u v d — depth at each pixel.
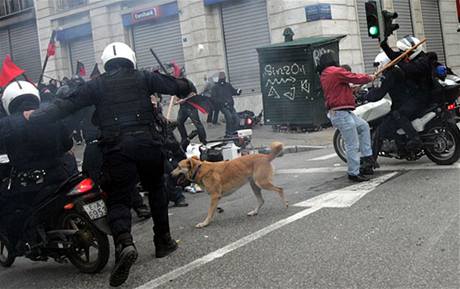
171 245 5.06
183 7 19.09
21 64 25.41
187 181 6.12
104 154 4.41
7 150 4.68
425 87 7.38
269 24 17.56
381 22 9.97
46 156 4.75
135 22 20.36
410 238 4.76
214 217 6.34
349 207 6.02
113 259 5.16
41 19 23.72
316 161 9.81
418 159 8.37
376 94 7.53
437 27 22.88
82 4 22.14
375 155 7.78
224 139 9.07
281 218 5.89
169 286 4.25
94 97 4.46
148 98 4.54
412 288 3.75
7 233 4.91
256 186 6.26
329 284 3.95
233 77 18.81
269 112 14.77
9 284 4.86
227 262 4.66
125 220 4.33
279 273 4.27
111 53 4.56
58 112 4.41
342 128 7.22
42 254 4.83
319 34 16.53
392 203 5.96
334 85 7.15
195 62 19.05
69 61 23.33
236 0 18.22
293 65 14.15
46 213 4.67
